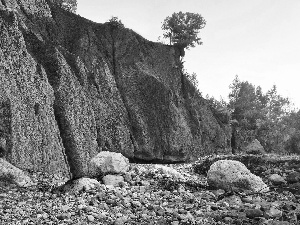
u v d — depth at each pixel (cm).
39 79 3030
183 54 6862
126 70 5522
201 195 1884
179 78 6462
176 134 5566
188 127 5953
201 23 6812
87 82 4319
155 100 5522
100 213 1320
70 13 5366
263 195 1939
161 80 5953
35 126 2673
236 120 7756
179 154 5544
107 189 1806
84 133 3478
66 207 1366
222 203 1639
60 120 3200
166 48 6588
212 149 6419
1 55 2625
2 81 2498
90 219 1234
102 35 5631
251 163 3341
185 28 6756
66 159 2939
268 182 2672
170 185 2120
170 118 5584
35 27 4209
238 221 1309
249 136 7394
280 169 3073
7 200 1473
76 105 3497
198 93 6725
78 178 1886
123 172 2228
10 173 1875
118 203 1512
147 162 5197
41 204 1427
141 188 1958
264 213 1406
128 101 5269
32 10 4462
